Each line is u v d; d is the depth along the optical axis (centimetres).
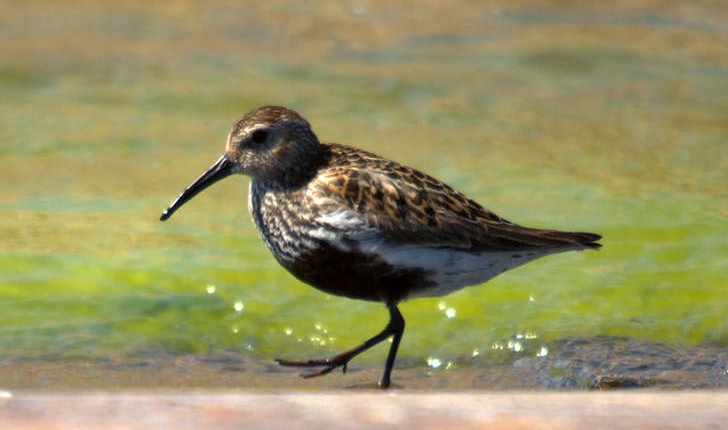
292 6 2458
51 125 1781
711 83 2077
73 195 1484
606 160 1658
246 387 992
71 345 1066
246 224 1405
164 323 1125
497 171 1597
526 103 1959
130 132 1762
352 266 956
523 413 615
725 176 1588
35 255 1262
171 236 1349
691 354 1044
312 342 1111
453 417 604
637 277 1237
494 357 1066
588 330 1109
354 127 1812
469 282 969
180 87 2002
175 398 631
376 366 1063
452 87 2045
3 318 1116
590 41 2305
